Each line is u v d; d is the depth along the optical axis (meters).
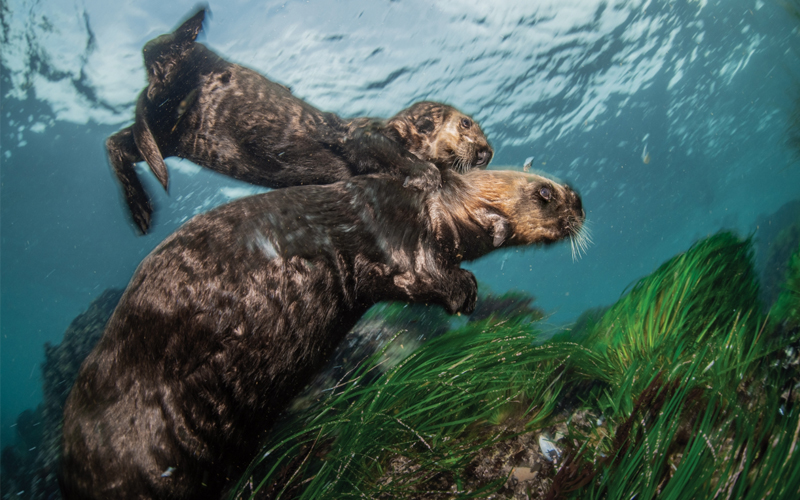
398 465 0.33
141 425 0.28
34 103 1.79
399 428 0.33
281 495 0.32
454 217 0.41
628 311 0.44
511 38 1.68
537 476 0.31
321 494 0.29
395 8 1.47
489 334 0.42
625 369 0.38
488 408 0.35
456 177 0.43
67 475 0.28
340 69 1.61
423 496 0.30
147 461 0.28
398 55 1.62
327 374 0.54
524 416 0.36
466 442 0.32
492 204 0.42
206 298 0.30
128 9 1.43
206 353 0.30
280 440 0.35
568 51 1.84
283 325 0.32
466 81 1.82
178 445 0.29
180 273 0.30
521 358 0.38
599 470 0.29
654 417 0.30
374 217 0.37
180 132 0.58
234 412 0.31
